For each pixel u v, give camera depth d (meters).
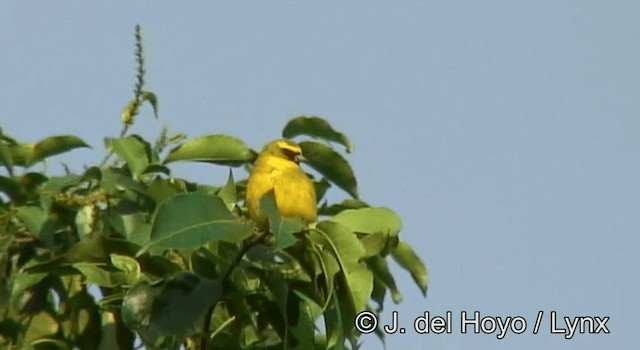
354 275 9.93
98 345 11.30
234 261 10.18
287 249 10.19
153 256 10.66
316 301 10.50
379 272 10.62
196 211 9.72
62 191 11.27
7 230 11.33
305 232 10.04
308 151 11.47
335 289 10.07
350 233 9.92
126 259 10.67
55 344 11.16
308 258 10.20
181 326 10.06
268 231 10.04
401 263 11.32
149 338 10.31
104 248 10.64
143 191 11.20
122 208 11.12
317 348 11.15
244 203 12.83
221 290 10.23
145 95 11.57
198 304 10.14
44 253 11.27
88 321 11.30
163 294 10.19
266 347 11.01
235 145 11.59
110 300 10.71
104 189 11.21
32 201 11.63
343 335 10.02
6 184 11.52
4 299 11.11
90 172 11.17
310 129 11.55
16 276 10.95
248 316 10.87
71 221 11.39
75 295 11.30
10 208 11.39
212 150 11.61
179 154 11.55
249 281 10.92
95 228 11.17
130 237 10.99
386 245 10.30
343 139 11.52
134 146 11.47
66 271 10.88
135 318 10.16
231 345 10.95
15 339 11.41
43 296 11.36
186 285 10.25
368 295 9.91
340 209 11.81
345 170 11.48
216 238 9.69
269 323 10.93
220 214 9.78
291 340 10.62
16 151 11.84
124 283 10.66
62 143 11.81
